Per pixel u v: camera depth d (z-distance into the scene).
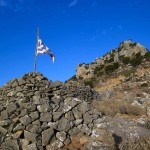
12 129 12.41
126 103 16.22
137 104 16.23
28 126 12.34
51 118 12.79
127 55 62.41
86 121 12.98
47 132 12.27
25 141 11.97
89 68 63.94
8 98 14.73
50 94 15.50
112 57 65.00
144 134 12.12
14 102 14.09
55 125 12.59
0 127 12.54
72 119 12.95
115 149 11.15
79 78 61.03
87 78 58.38
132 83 40.06
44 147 12.01
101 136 12.09
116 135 11.98
